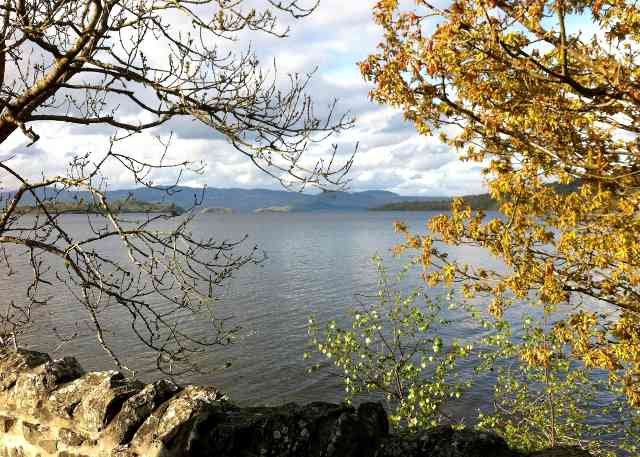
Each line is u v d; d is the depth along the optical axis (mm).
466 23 4676
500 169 5816
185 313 41031
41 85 5656
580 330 6301
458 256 76062
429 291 46562
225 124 5457
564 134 5191
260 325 39875
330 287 58500
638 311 5863
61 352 31438
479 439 3389
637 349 5785
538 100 4969
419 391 10352
